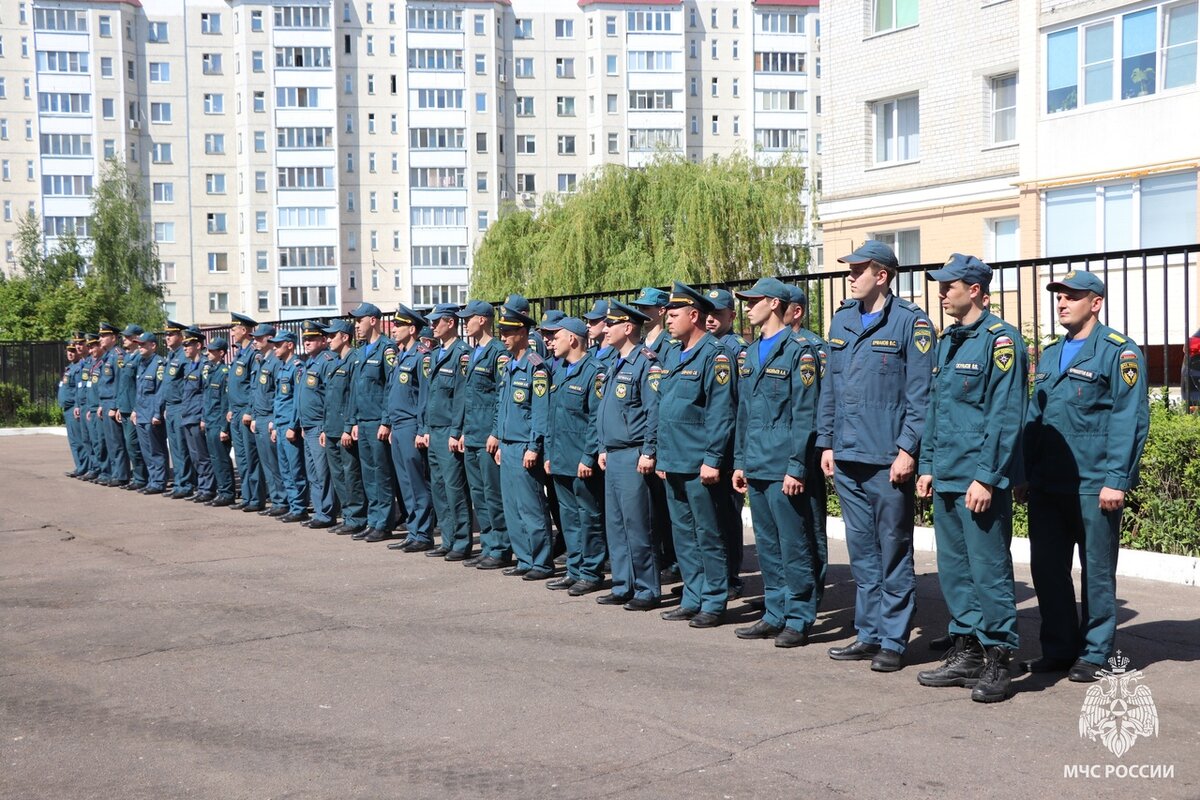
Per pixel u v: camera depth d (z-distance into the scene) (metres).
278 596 8.38
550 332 8.60
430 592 8.49
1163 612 6.96
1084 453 5.75
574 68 73.44
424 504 10.42
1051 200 23.08
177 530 11.79
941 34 25.52
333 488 11.91
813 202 33.31
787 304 6.82
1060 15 22.50
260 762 4.91
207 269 71.19
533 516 8.95
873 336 6.16
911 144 26.78
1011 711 5.33
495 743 5.05
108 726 5.47
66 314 37.72
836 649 6.45
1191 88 20.45
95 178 69.44
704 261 30.62
